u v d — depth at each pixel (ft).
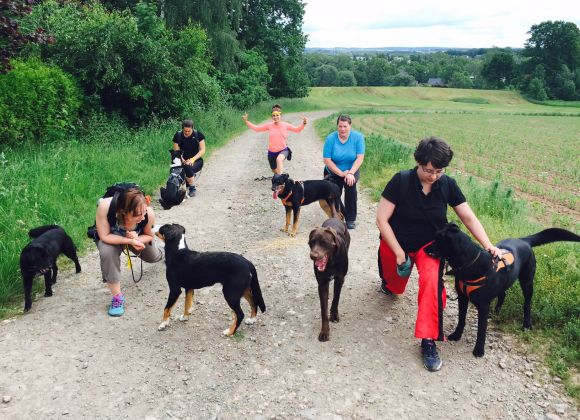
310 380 12.00
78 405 11.14
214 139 58.34
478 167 47.70
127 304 16.16
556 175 48.06
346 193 23.90
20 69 37.01
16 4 31.24
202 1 94.84
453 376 12.06
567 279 15.96
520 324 13.99
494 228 21.61
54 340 13.84
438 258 12.41
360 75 488.44
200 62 62.13
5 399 11.21
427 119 149.89
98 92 50.88
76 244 20.71
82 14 52.90
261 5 148.05
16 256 17.58
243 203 29.30
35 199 23.13
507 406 10.94
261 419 10.67
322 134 75.36
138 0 85.92
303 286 17.42
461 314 13.28
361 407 11.02
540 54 366.43
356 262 19.70
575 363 12.05
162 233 14.26
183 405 11.16
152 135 45.98
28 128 36.14
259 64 129.39
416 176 12.84
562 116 195.31
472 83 487.20
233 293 13.65
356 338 13.91
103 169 32.01
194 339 14.01
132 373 12.38
